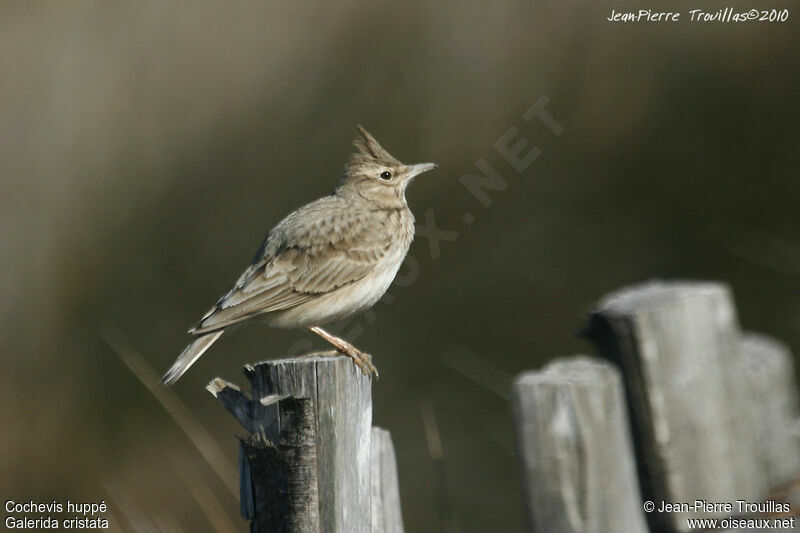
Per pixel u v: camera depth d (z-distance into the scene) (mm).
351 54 15023
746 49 14242
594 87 14320
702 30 14367
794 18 14203
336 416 4918
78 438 13898
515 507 12492
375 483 5434
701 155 14234
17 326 14836
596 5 14625
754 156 14109
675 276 14031
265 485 4984
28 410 14102
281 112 15023
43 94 16203
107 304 14680
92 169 15609
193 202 14945
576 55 14414
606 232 14289
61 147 15906
